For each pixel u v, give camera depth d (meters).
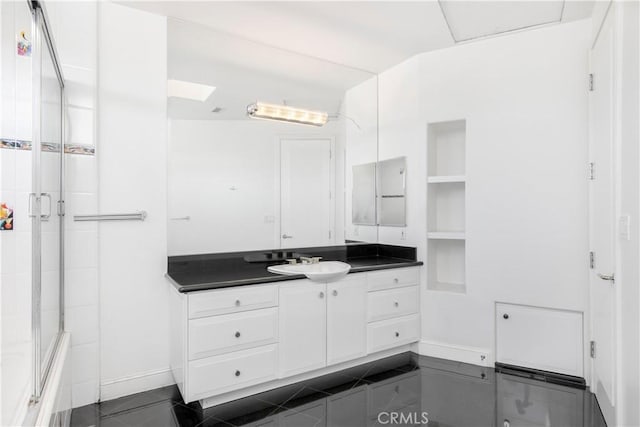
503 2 2.24
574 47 2.44
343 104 3.22
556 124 2.49
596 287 2.20
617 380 1.73
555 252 2.49
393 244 3.29
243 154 2.76
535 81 2.57
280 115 2.92
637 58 1.52
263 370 2.25
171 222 2.47
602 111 2.04
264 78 2.85
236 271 2.54
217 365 2.10
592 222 2.28
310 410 2.14
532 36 2.58
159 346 2.41
